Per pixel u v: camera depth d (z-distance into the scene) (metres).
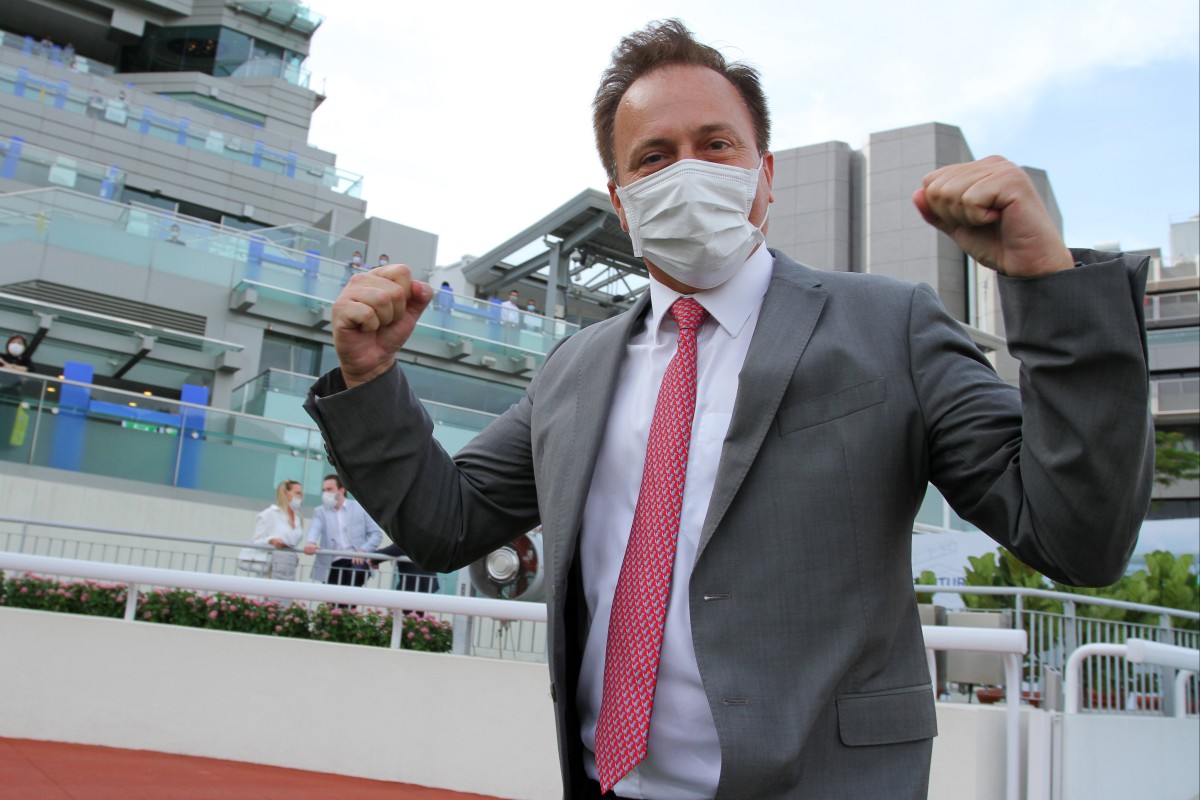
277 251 16.66
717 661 1.12
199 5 34.34
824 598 1.12
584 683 1.29
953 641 3.49
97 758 4.22
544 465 1.39
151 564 9.64
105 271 14.98
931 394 1.17
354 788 4.20
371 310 1.28
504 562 5.46
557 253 23.08
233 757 4.58
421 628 5.88
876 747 1.11
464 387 17.53
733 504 1.16
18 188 17.19
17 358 12.72
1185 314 32.94
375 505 1.41
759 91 1.47
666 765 1.18
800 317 1.24
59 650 4.66
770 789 1.08
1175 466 28.41
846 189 35.41
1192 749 4.86
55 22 33.28
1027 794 3.50
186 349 15.37
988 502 1.11
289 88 33.53
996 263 1.02
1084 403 0.96
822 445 1.16
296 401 12.52
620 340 1.40
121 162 24.97
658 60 1.43
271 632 5.74
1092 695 4.37
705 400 1.28
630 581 1.23
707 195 1.28
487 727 4.41
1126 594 6.61
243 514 10.61
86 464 9.97
